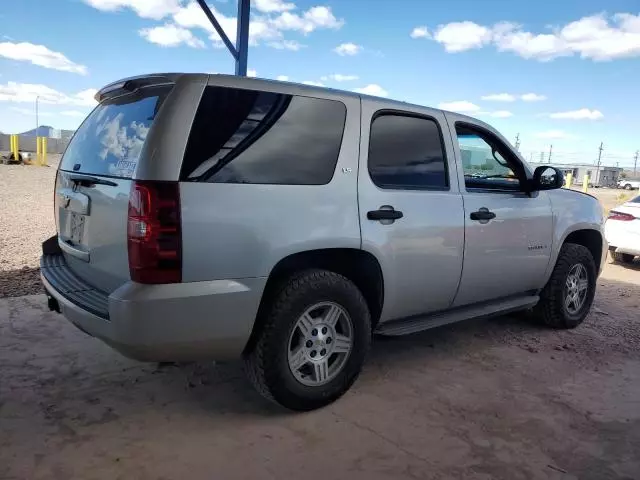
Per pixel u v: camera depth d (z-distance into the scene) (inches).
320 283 127.3
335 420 129.0
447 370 162.6
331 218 128.3
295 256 126.2
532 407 139.9
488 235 166.7
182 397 138.0
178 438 118.5
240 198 114.8
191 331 111.2
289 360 125.9
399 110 148.9
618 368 169.6
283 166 123.2
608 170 2464.3
